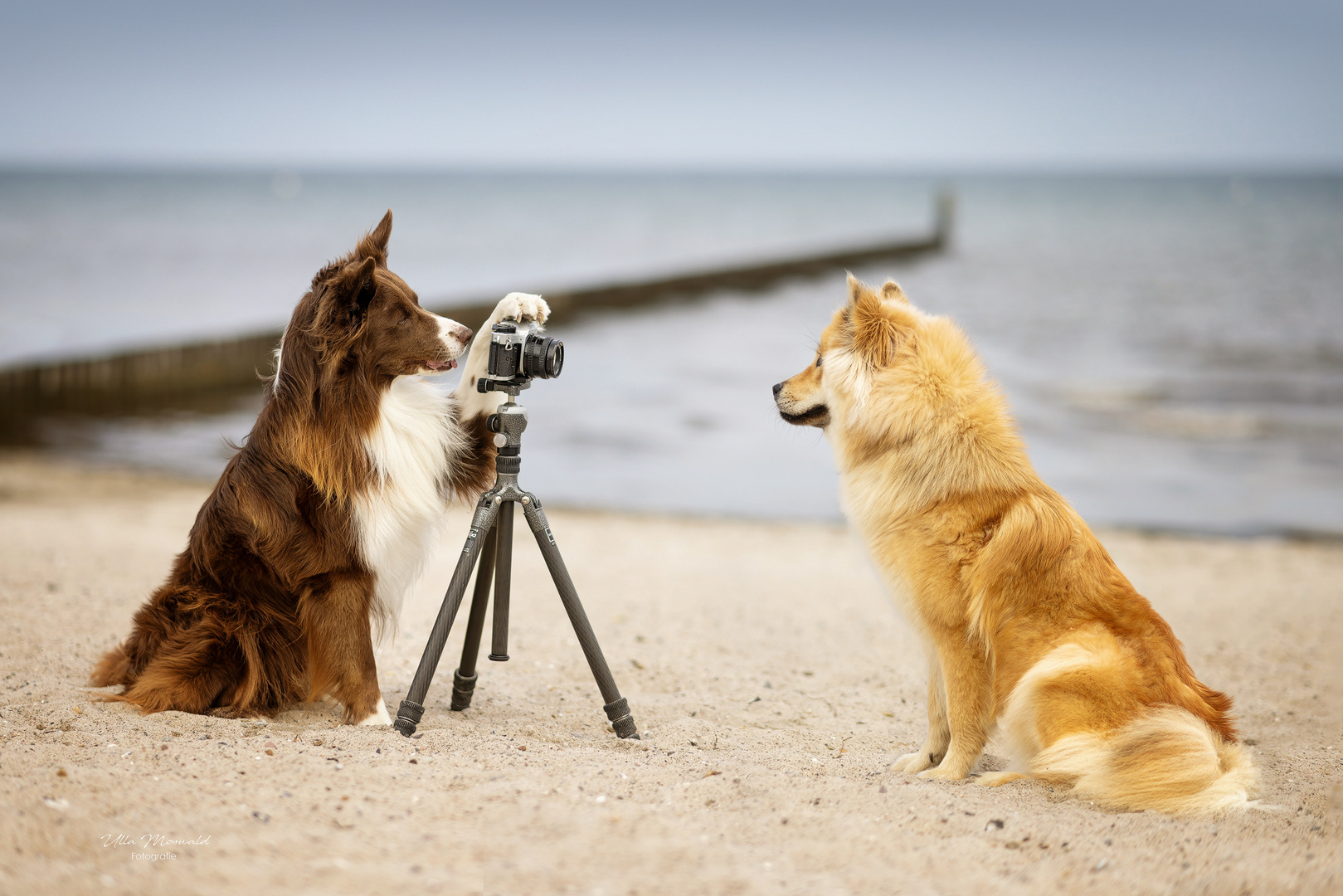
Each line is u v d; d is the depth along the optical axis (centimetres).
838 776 348
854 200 11819
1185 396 1606
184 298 2889
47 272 3441
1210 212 7688
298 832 257
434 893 227
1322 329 2319
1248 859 270
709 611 666
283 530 361
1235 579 788
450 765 318
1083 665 325
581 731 405
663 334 2356
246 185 17038
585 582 733
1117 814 308
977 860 262
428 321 364
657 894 230
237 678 383
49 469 1168
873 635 619
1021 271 3681
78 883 226
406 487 367
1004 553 340
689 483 1172
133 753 317
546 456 1284
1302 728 442
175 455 1266
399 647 528
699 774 328
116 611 571
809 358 2030
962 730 348
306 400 357
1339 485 1136
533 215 8344
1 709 373
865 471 368
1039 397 1595
